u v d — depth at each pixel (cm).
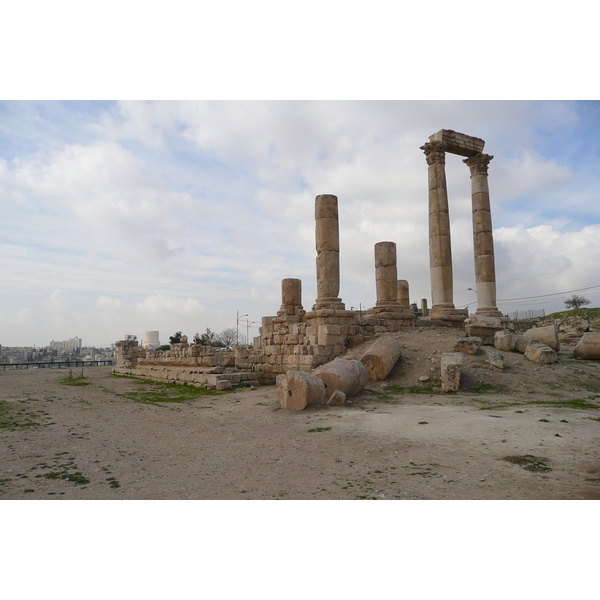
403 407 1220
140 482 676
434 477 659
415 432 922
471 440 848
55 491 636
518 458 733
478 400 1300
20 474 722
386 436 904
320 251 2048
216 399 1681
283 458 794
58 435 1027
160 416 1304
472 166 2695
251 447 888
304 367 1925
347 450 829
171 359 2670
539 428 914
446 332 2188
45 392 1934
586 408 1166
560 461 714
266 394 1686
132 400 1681
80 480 689
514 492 589
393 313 2217
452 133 2580
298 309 2467
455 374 1430
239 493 617
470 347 1692
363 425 1016
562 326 3183
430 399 1345
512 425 941
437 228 2491
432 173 2528
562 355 1970
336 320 1967
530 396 1361
